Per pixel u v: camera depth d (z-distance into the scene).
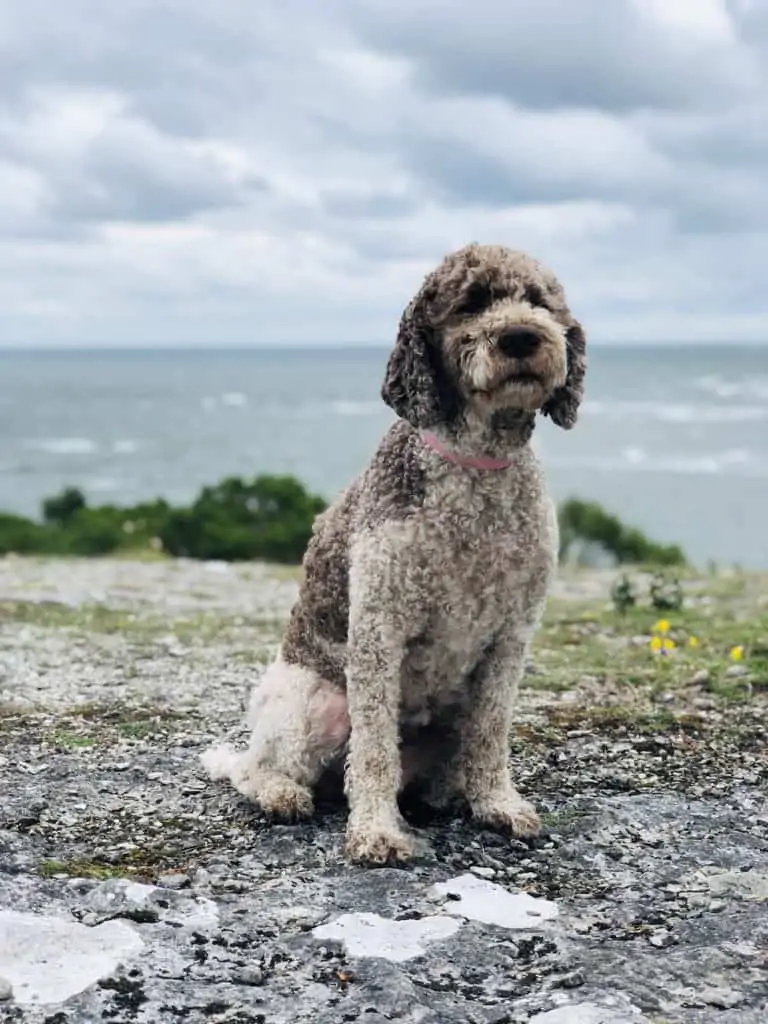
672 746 1.88
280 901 1.32
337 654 1.59
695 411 26.53
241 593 3.76
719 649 2.61
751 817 1.58
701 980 1.15
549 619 3.07
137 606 3.38
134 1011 1.09
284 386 46.03
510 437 1.46
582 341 1.59
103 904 1.29
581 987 1.14
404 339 1.51
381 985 1.13
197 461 17.41
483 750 1.56
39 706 2.10
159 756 1.82
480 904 1.31
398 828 1.50
